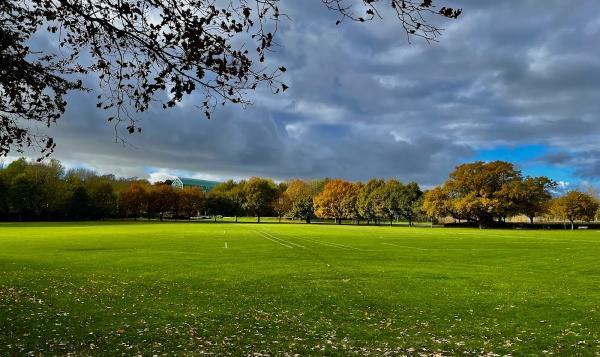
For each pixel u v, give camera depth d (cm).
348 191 16362
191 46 639
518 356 1185
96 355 1130
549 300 1984
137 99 751
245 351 1196
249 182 18025
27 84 852
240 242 5556
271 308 1809
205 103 690
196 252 4212
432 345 1285
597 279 2628
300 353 1187
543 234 7856
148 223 12775
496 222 12331
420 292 2186
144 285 2338
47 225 10381
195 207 16950
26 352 1131
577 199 10838
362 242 5697
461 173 11925
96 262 3344
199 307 1808
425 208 12962
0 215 13125
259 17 630
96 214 14375
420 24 575
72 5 684
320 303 1916
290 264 3325
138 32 666
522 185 11469
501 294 2133
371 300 1988
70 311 1659
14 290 2070
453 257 3878
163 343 1263
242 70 665
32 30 844
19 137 893
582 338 1372
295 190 18450
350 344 1286
